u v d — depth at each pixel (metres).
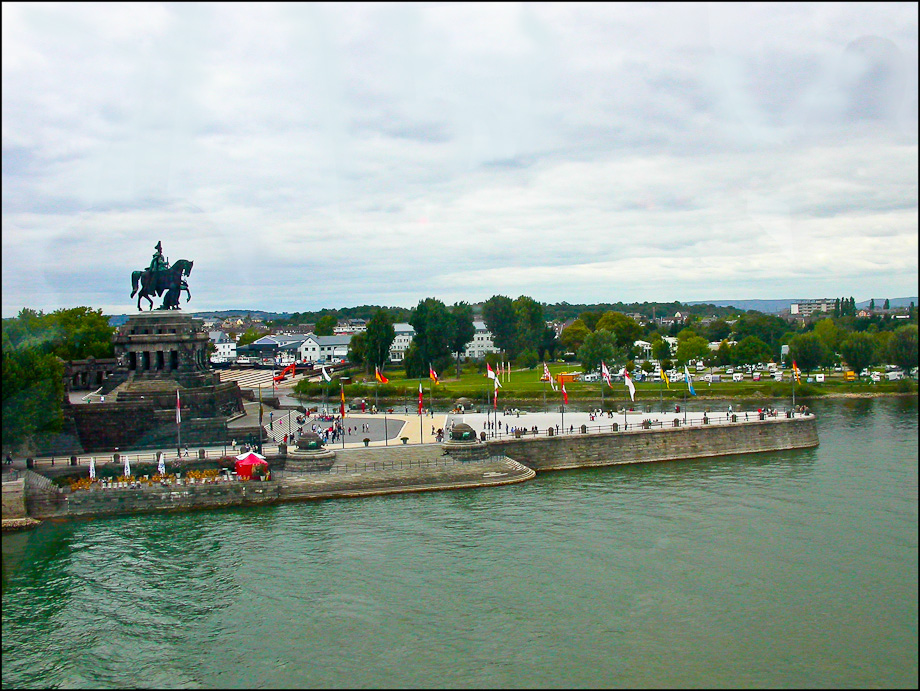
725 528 76.06
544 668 51.22
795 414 127.31
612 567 67.00
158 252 121.69
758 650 52.22
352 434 118.62
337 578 65.88
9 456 84.44
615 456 114.19
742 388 181.12
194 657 53.53
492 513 84.31
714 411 147.75
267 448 103.12
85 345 132.62
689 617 57.31
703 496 89.81
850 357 166.50
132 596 62.94
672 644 53.62
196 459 96.62
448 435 114.44
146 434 104.00
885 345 116.50
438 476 97.69
